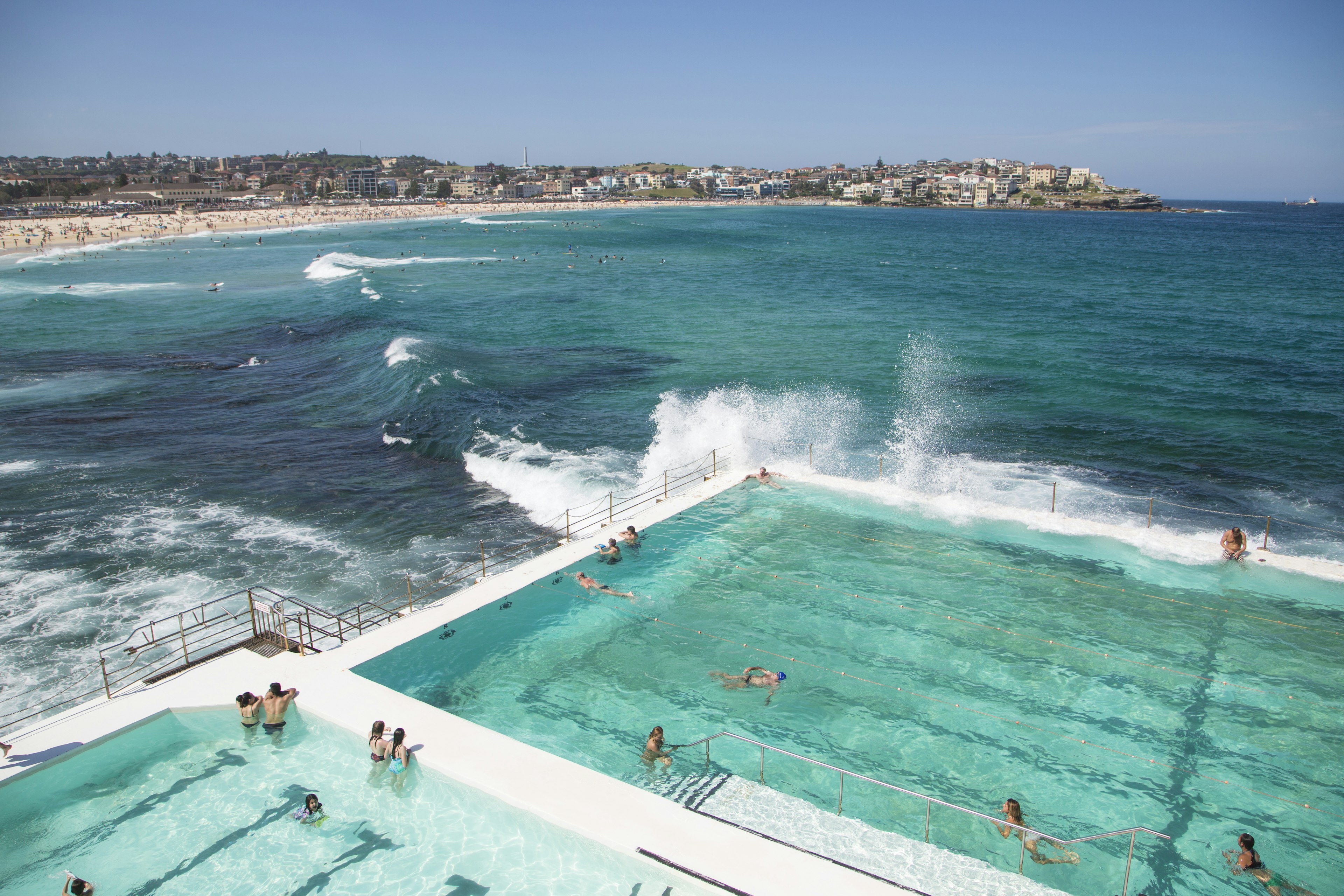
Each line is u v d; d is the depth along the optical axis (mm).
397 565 16219
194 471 21875
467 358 35594
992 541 14781
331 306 49594
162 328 44000
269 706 9633
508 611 12383
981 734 9555
